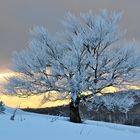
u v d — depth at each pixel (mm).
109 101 23062
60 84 22625
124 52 23297
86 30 24125
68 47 24344
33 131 6215
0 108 13852
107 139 6676
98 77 23234
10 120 7918
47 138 5516
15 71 24125
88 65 22938
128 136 8039
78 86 21812
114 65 23234
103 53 23453
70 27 24594
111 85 23375
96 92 23328
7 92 24141
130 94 23906
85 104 23781
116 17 23812
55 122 9453
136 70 23344
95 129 8805
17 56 24078
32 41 23938
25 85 23875
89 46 23469
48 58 23750
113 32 23609
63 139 5648
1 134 5410
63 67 22703
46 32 24188
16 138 5109
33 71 23609
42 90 23781
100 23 23438
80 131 7406
